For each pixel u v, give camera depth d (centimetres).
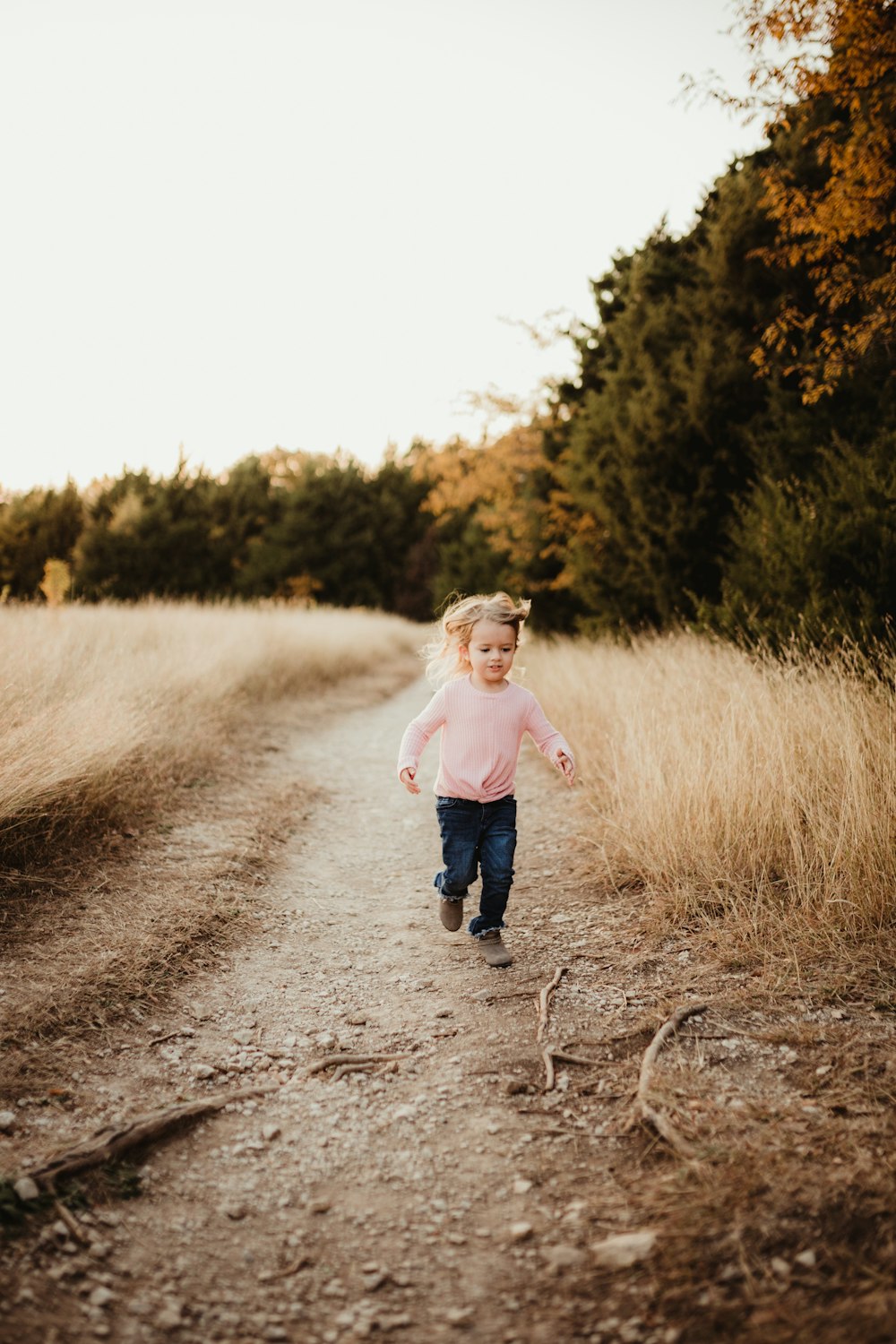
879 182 551
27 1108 229
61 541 3238
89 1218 190
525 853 473
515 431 1716
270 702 964
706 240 1094
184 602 1697
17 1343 153
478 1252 183
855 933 310
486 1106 238
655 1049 253
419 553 4047
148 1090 245
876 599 580
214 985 316
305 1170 212
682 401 948
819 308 773
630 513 1020
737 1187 190
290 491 3941
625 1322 160
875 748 403
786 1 516
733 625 733
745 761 408
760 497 748
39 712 494
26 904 354
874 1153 197
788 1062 244
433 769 743
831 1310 155
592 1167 209
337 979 327
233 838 484
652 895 371
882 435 645
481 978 322
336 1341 160
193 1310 167
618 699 620
